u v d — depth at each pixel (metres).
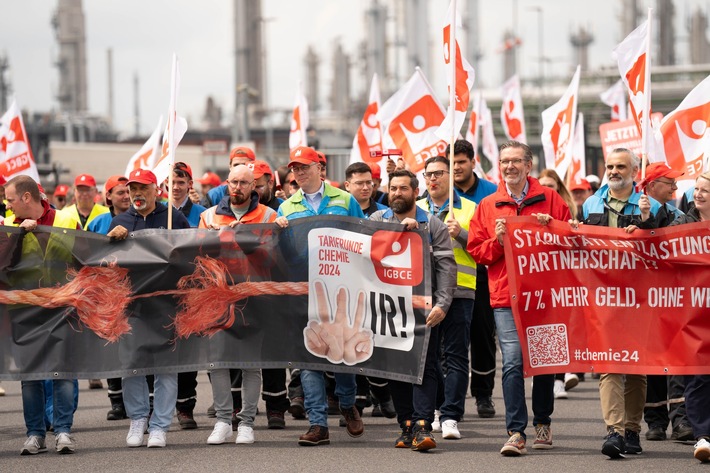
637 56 12.40
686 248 10.46
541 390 10.71
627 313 10.50
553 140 18.59
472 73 12.72
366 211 13.32
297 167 11.79
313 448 10.82
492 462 10.02
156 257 11.09
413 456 10.34
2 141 19.08
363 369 10.95
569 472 9.58
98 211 16.44
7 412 14.30
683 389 11.30
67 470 9.80
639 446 10.56
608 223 10.90
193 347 11.11
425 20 77.38
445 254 10.86
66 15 92.06
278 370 12.17
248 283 11.12
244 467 9.80
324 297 11.05
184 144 74.06
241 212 11.59
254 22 82.62
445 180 11.94
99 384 16.55
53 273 10.95
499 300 10.65
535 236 10.56
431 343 10.77
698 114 14.16
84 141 73.38
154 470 9.73
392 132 16.72
